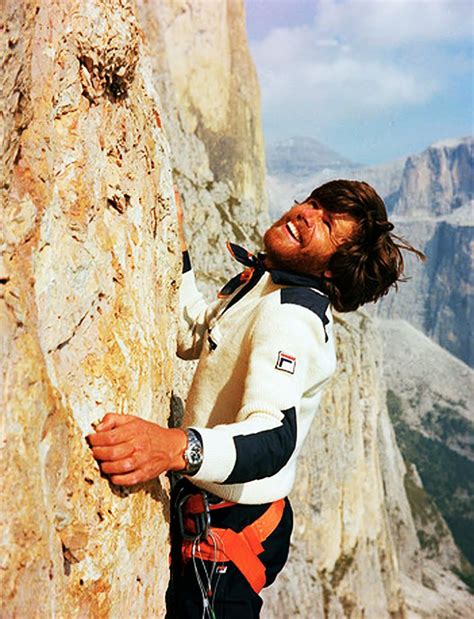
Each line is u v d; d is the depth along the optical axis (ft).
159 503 6.54
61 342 4.92
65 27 5.16
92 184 5.57
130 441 5.16
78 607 4.95
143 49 8.64
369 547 129.08
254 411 5.97
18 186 4.37
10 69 4.08
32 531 4.02
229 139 163.53
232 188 158.51
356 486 126.62
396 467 179.32
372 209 6.71
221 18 172.04
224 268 120.98
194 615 6.90
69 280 5.05
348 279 6.74
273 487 6.80
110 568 5.34
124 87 6.24
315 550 116.16
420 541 179.42
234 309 7.13
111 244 5.96
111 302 5.84
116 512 5.38
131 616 5.92
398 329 303.89
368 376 141.59
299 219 6.78
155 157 8.01
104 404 5.40
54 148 5.00
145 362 6.33
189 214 126.41
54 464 4.44
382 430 177.27
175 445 5.41
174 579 7.54
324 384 6.72
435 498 209.26
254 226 148.77
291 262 6.76
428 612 152.05
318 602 109.81
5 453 3.85
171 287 8.50
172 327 8.42
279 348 6.22
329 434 126.00
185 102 160.25
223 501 6.86
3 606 3.77
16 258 4.22
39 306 4.60
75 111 5.33
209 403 7.04
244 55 177.68
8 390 3.91
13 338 3.99
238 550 6.78
